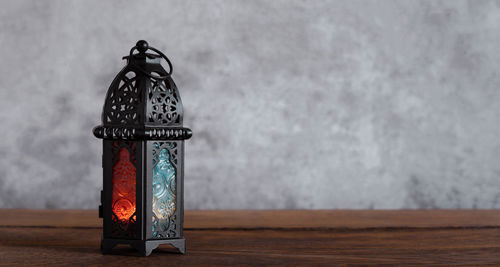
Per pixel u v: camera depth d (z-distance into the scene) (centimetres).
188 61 175
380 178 179
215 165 176
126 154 103
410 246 121
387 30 178
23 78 173
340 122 178
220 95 176
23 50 173
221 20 175
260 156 177
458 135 179
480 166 179
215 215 163
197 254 109
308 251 115
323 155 178
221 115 176
